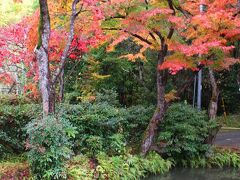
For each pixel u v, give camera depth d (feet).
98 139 36.27
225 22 35.81
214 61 38.50
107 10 36.27
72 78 62.28
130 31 36.40
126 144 41.65
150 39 42.42
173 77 63.41
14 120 34.14
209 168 46.21
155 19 36.47
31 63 46.57
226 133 67.72
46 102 31.73
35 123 29.84
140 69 66.18
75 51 45.55
